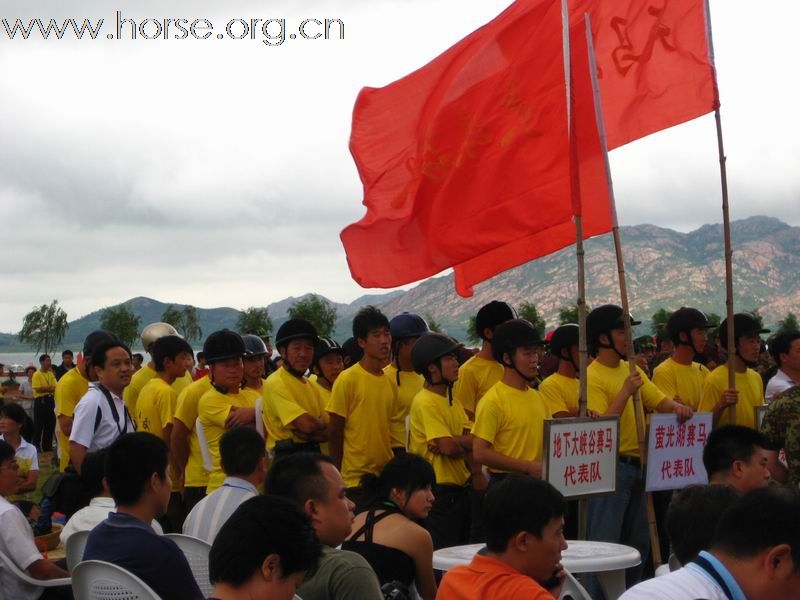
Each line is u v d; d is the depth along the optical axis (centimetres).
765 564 326
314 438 825
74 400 1038
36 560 637
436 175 819
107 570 484
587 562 574
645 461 767
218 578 359
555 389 835
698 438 782
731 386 823
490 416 745
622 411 782
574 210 728
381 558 547
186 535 582
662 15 832
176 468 905
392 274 838
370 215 845
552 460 676
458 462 805
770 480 586
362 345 831
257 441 615
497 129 807
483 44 820
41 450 2323
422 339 805
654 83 832
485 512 434
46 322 5669
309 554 363
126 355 855
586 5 826
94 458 657
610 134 832
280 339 838
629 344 747
